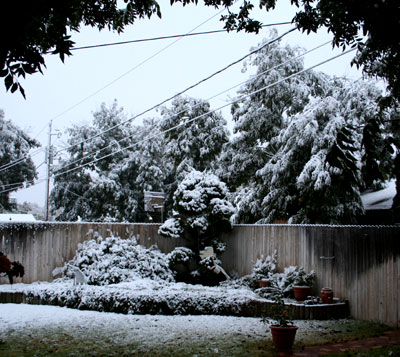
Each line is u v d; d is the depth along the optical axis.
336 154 5.17
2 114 32.69
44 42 4.99
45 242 14.66
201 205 14.33
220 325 9.21
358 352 6.62
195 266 15.09
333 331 8.51
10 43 3.86
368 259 9.88
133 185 32.81
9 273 5.59
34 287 12.71
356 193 14.77
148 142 32.19
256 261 13.54
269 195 17.08
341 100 16.50
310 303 10.22
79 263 13.58
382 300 9.44
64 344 7.44
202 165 27.22
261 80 21.34
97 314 10.50
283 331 7.02
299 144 15.69
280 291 10.79
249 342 7.58
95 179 31.36
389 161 9.94
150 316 10.25
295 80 21.23
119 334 8.25
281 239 12.73
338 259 10.74
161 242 15.62
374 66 6.96
